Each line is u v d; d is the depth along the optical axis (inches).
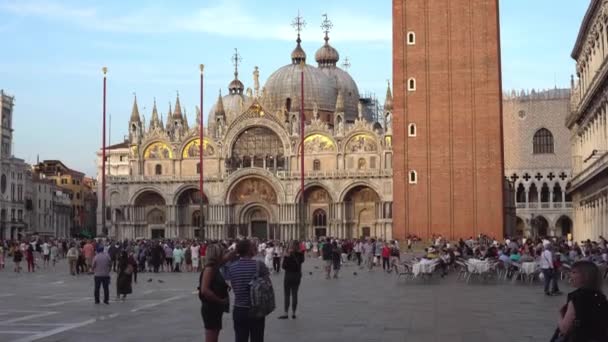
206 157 6087.6
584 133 3929.6
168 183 6028.5
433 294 1738.4
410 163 4111.7
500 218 4020.7
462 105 4087.1
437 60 4121.6
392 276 2541.8
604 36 3166.8
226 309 765.9
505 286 1974.7
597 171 3176.7
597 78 3105.3
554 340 521.7
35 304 1534.2
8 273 2837.1
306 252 4685.0
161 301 1589.6
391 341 990.4
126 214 6117.1
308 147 5920.3
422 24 4141.2
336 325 1156.5
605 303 501.4
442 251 2610.7
